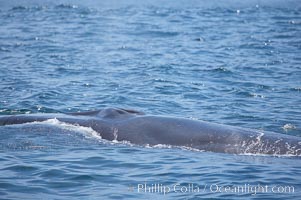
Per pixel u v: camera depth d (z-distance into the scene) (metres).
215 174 60.84
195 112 93.12
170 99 102.19
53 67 128.25
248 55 145.38
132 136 71.12
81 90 107.50
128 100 100.94
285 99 102.62
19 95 102.06
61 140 70.62
